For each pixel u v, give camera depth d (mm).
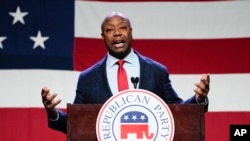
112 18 8711
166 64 15570
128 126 7328
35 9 15930
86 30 15797
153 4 15961
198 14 15891
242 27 15773
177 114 7504
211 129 15172
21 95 15391
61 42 15703
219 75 15453
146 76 8734
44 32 15797
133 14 15891
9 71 15516
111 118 7352
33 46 15688
